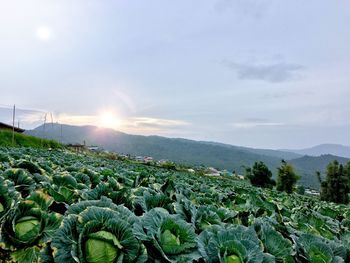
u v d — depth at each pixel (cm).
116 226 261
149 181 842
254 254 290
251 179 6875
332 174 5912
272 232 354
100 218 265
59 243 244
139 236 266
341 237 479
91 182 645
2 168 635
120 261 245
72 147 7600
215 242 293
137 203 386
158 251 276
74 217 263
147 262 267
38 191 368
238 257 282
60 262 237
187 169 8000
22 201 318
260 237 354
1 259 289
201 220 390
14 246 293
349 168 5975
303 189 6562
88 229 252
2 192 337
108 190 426
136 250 255
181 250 278
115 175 812
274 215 541
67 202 418
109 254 246
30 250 295
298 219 580
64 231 252
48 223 315
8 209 319
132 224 280
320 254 340
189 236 294
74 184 535
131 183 777
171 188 603
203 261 296
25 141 4769
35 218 316
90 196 410
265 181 6781
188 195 645
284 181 6275
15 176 473
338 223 653
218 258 281
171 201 404
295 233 402
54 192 409
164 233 286
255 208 616
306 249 348
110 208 298
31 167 618
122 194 410
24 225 304
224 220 452
